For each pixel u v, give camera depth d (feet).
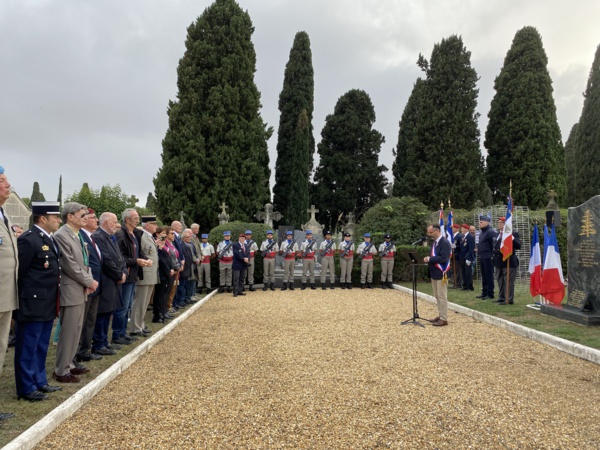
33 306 14.99
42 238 15.49
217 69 87.86
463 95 90.48
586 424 12.97
